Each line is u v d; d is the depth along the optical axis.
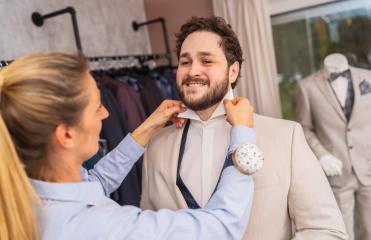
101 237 0.56
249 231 0.81
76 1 1.89
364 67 1.74
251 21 1.87
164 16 2.39
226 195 0.65
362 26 1.72
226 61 0.84
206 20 0.86
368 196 1.60
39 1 1.67
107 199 0.67
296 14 1.87
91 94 0.61
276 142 0.83
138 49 2.38
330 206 0.80
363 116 1.57
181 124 0.93
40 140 0.56
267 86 1.88
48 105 0.55
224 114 0.85
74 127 0.59
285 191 0.81
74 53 0.61
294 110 1.91
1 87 0.55
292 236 0.86
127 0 2.29
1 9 1.49
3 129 0.53
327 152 1.63
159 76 2.06
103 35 2.07
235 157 0.68
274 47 1.95
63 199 0.59
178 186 0.87
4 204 0.53
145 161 0.99
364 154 1.58
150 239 0.58
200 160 0.87
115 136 1.49
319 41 1.84
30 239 0.55
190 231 0.60
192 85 0.82
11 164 0.53
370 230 1.62
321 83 1.66
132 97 1.68
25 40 1.59
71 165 0.62
